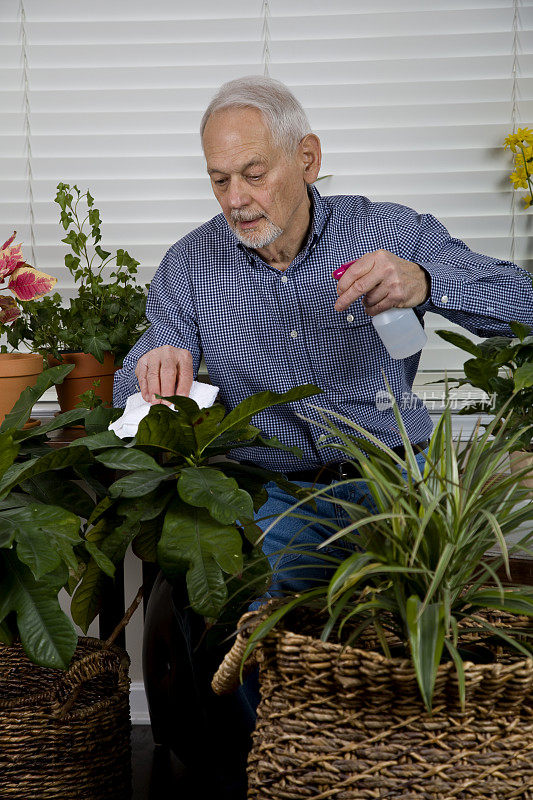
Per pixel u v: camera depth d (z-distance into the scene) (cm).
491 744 94
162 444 135
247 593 138
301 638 97
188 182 228
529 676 93
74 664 147
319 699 97
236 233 167
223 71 224
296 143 164
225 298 182
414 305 147
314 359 181
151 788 184
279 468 181
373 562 103
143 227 230
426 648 89
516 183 212
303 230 177
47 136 229
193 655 164
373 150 224
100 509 133
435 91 221
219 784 169
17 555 125
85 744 148
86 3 223
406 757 94
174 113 226
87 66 226
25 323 212
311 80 223
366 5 219
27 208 232
